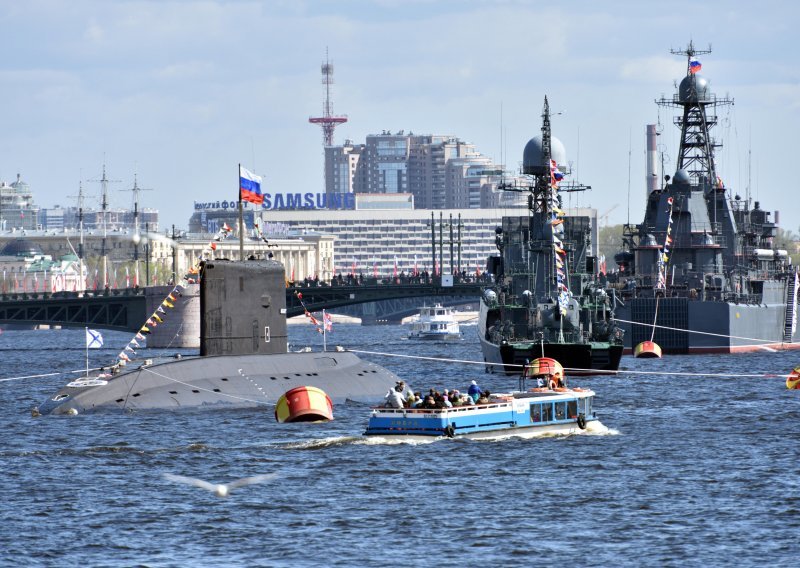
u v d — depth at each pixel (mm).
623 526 160625
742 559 144875
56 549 149625
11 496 179125
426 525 161125
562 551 148500
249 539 154125
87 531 158375
